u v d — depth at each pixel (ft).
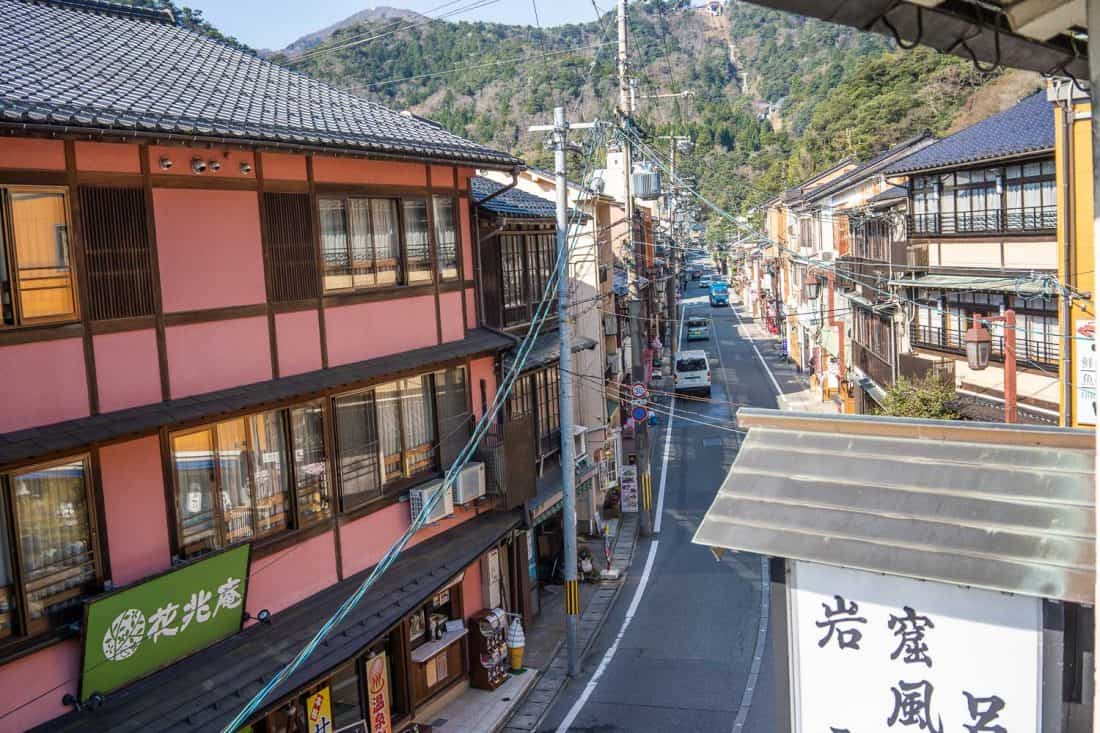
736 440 126.11
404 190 51.62
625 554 84.17
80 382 32.96
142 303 35.45
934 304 83.05
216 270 38.83
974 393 76.23
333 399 44.93
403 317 51.26
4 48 36.47
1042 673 17.89
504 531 55.42
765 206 236.22
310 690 41.42
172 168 36.76
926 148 94.02
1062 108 59.21
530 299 72.59
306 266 43.86
